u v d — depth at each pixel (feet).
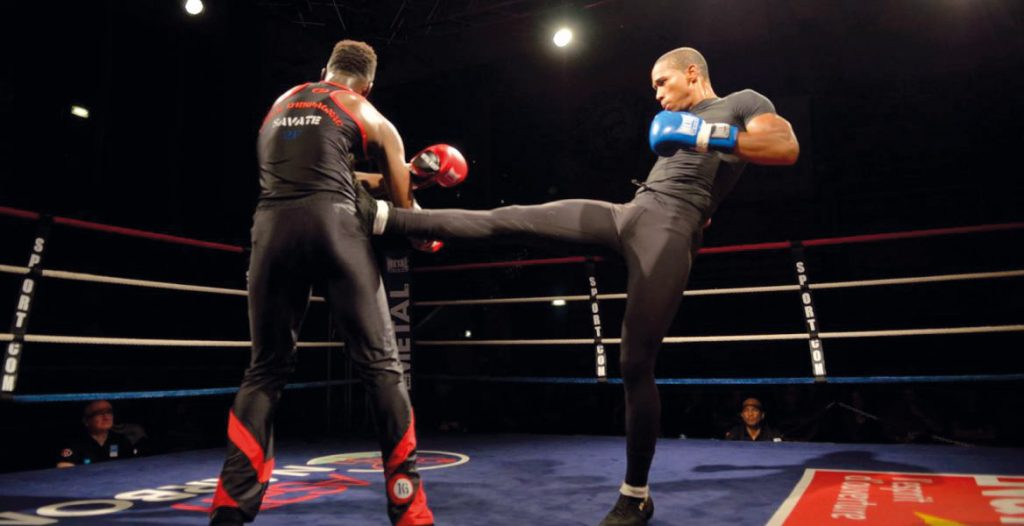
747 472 8.28
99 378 19.16
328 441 12.37
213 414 20.76
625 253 6.44
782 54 25.30
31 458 16.47
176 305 23.20
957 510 6.03
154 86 24.54
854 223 24.20
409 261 14.62
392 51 26.71
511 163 28.84
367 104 6.24
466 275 28.12
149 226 23.53
